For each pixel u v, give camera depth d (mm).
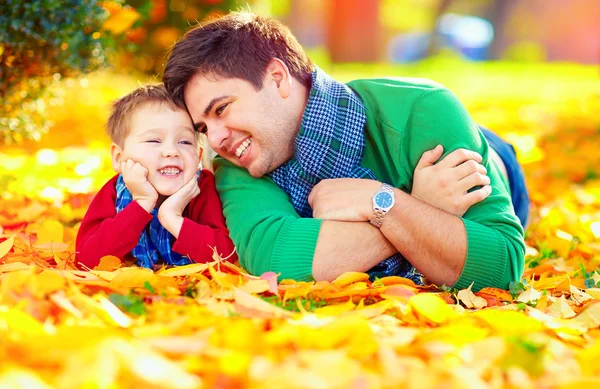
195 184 3443
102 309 2318
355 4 28016
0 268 3055
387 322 2531
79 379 1799
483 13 35156
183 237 3307
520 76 22312
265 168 3387
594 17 34125
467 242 3064
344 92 3369
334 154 3312
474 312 2686
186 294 2848
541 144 8242
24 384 1761
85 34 4879
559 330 2545
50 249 3584
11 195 4949
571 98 13875
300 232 3146
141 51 8188
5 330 2180
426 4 37406
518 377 2021
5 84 4820
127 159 3398
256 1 8523
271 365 2016
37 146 7266
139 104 3428
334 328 2213
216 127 3318
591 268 3750
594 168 6879
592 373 2152
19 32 4574
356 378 1888
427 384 1928
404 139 3307
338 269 3113
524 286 3154
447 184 3156
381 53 29797
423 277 3365
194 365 1988
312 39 36219
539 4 34562
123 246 3287
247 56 3258
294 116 3354
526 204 3986
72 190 5066
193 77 3314
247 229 3248
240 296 2516
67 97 11008
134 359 1888
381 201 3117
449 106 3326
